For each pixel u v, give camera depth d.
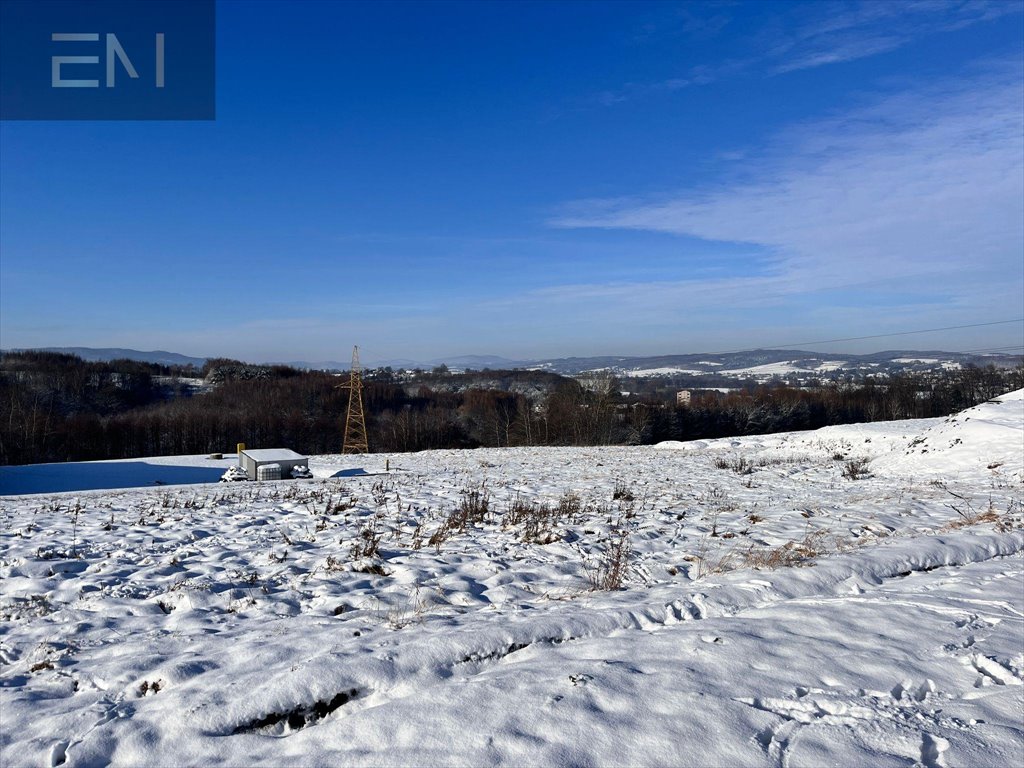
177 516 11.74
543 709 3.59
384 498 13.97
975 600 5.78
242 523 10.77
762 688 3.90
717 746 3.27
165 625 5.61
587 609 5.54
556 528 9.78
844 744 3.34
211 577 7.07
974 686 4.07
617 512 11.66
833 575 6.55
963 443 18.89
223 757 3.35
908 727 3.51
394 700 3.77
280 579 7.06
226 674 4.32
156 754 3.38
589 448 38.78
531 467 25.16
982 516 10.16
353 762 3.18
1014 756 3.25
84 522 11.25
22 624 5.65
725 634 4.80
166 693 4.07
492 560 7.67
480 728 3.42
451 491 15.59
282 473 27.95
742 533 9.31
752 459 26.11
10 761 3.34
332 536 9.39
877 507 11.79
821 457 25.69
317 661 4.14
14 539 9.50
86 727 3.65
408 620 5.46
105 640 5.23
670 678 4.01
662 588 6.35
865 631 4.95
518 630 4.75
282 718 3.73
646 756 3.17
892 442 25.17
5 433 50.88
